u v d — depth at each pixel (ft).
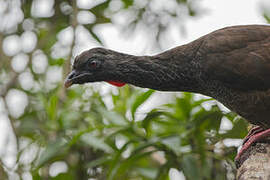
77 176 42.86
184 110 39.50
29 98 48.16
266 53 33.96
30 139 46.26
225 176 38.60
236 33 35.19
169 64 36.83
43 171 43.62
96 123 42.24
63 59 48.96
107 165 42.50
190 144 38.96
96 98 43.45
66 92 45.50
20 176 44.37
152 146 39.52
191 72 36.22
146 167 42.27
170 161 38.86
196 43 36.17
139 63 37.63
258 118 35.04
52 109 42.55
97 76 38.47
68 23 50.26
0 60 49.75
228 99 35.60
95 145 39.32
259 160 30.83
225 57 34.58
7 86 47.57
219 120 38.24
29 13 50.60
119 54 38.40
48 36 49.90
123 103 41.73
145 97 38.78
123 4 49.96
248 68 34.01
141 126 39.58
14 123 46.91
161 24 49.49
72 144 40.06
